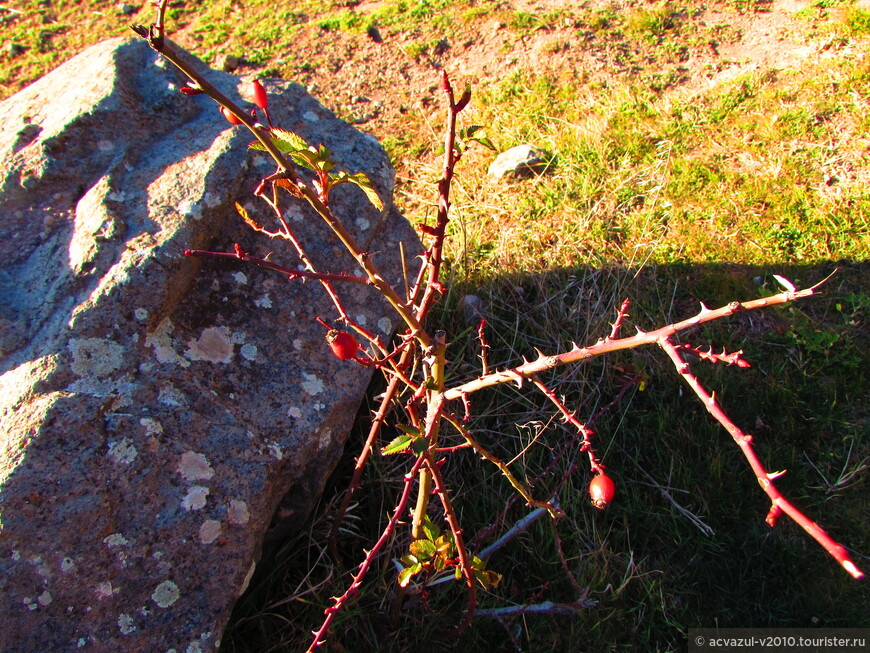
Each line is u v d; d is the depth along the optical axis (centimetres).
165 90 288
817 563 269
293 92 317
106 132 267
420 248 313
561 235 384
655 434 304
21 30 668
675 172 414
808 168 405
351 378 265
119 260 230
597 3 586
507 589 263
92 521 195
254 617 235
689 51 516
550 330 335
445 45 567
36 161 253
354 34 596
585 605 246
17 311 225
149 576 199
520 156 427
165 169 264
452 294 347
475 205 406
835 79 460
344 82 545
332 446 256
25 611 182
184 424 219
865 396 313
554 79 506
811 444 301
